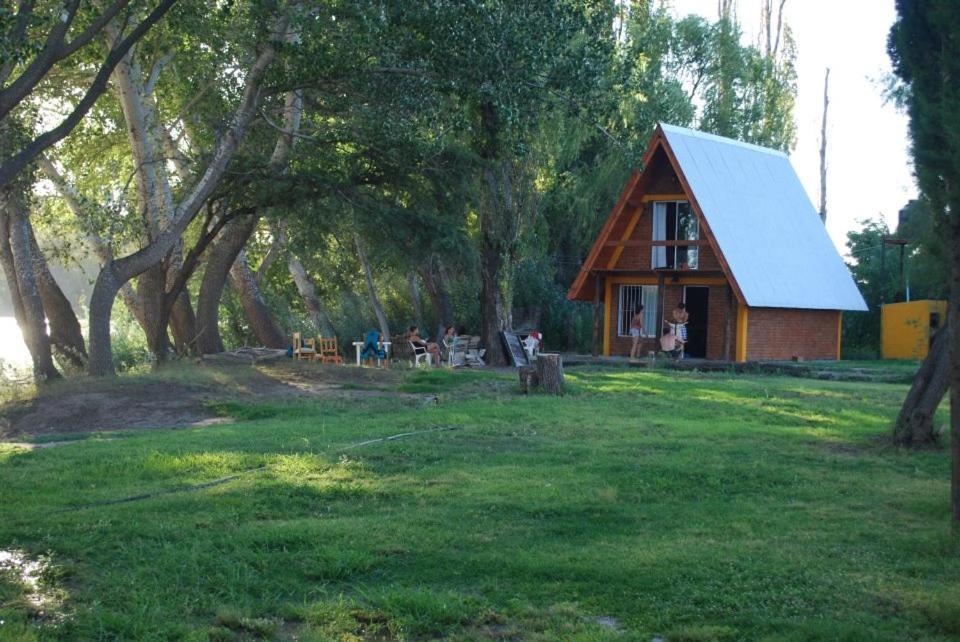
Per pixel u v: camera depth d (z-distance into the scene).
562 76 19.84
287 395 19.91
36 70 13.15
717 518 9.12
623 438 14.02
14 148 20.12
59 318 25.08
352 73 20.66
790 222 35.25
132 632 6.08
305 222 25.70
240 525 8.69
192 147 27.94
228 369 22.69
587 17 21.16
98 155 27.39
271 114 25.05
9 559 7.59
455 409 17.20
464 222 28.17
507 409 17.12
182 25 19.28
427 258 28.20
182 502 9.48
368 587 7.07
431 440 13.56
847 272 36.44
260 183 24.06
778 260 32.84
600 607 6.62
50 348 24.33
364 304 40.84
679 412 17.20
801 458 12.53
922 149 9.49
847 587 6.94
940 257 10.12
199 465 11.52
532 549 7.91
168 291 26.66
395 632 6.22
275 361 25.27
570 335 40.22
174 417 17.52
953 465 8.50
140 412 17.78
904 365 31.81
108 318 21.31
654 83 38.62
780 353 32.97
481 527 8.62
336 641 6.08
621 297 35.22
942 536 8.10
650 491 10.33
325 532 8.28
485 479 10.80
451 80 19.75
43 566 7.36
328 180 24.73
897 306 37.47
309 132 25.00
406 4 18.28
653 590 6.94
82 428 16.77
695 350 34.09
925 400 13.56
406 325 41.09
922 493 10.34
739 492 10.45
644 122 26.72
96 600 6.65
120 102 23.80
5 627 6.00
